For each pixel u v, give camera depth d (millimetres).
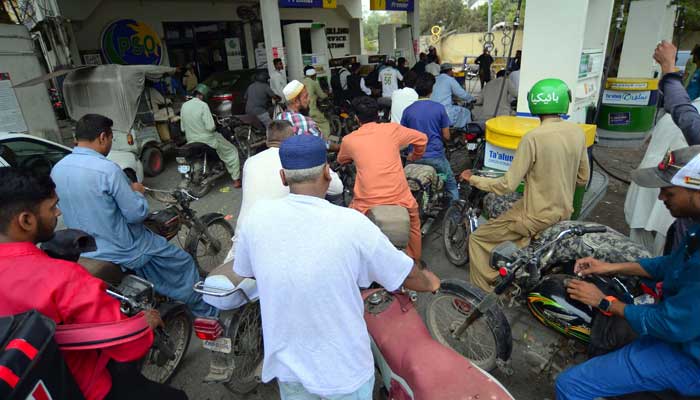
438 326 2871
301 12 16609
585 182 2975
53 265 1495
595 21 5035
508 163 3900
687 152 1626
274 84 9547
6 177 1498
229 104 10125
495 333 2371
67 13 10844
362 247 1483
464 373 1812
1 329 1229
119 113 6762
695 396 1661
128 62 12414
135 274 2934
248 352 2555
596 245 2412
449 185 4555
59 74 6230
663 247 3148
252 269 1672
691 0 12375
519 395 2559
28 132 6949
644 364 1731
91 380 1580
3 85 6562
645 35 7535
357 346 1533
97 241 2682
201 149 6066
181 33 13875
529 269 2260
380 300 2236
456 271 4000
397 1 15234
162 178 7480
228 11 14758
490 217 3635
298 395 1628
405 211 3117
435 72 11273
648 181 1723
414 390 1829
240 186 6703
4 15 7855
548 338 2633
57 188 2617
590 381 1858
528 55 4391
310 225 1458
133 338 1565
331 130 9656
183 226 5281
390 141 3352
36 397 1213
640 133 7602
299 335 1494
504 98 7055
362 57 16266
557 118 2832
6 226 1495
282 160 1544
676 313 1552
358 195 3350
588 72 4695
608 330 2066
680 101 2674
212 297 2230
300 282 1429
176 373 2928
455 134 5840
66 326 1459
